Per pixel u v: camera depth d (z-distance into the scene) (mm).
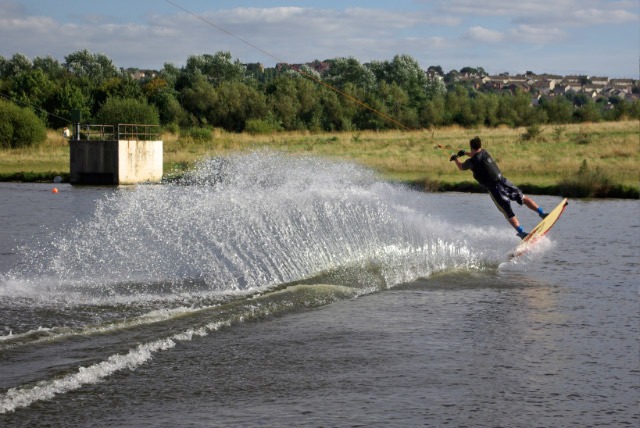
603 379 7531
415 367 7875
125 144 37812
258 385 7273
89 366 7570
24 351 8008
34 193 30625
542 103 89688
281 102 81250
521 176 36312
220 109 79312
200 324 9352
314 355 8266
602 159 42219
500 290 11812
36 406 6559
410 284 12227
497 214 23188
